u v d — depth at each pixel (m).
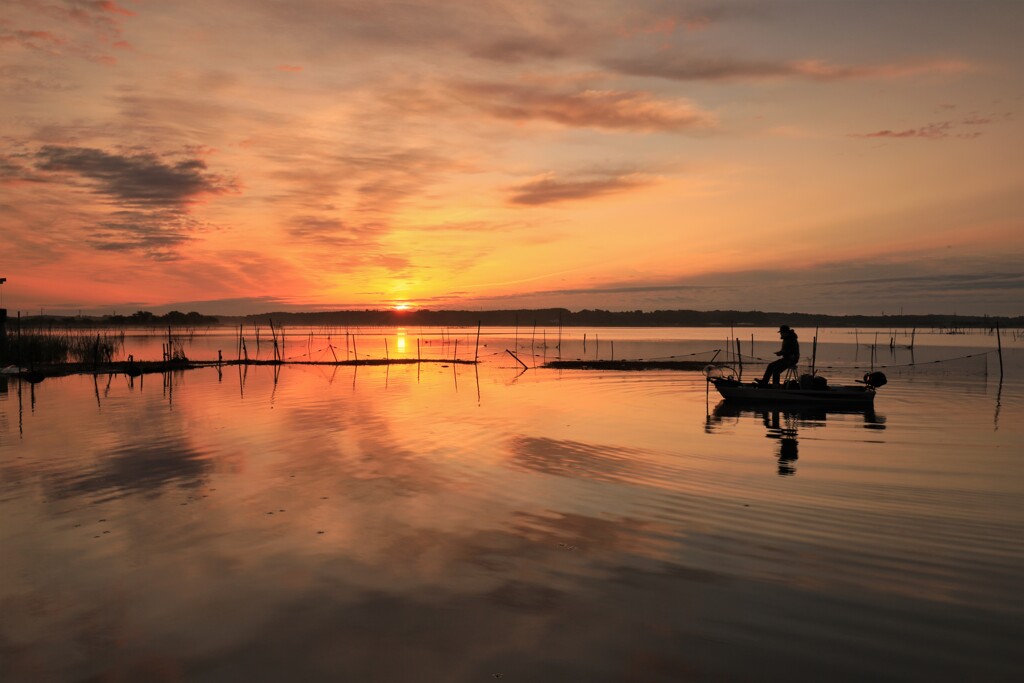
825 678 5.34
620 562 7.91
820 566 7.72
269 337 123.69
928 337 116.81
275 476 12.30
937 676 5.35
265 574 7.60
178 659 5.73
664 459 13.80
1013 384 31.39
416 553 8.25
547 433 17.16
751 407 22.91
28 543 8.65
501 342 101.31
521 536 8.87
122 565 7.87
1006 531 8.93
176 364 44.75
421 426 18.31
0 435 16.88
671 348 79.38
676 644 5.93
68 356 49.28
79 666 5.62
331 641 6.02
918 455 14.26
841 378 35.81
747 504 10.33
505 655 5.76
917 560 7.88
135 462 13.53
